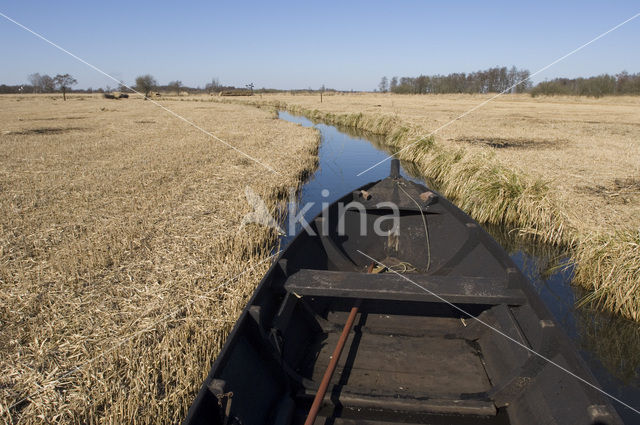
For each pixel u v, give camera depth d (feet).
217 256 22.06
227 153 53.67
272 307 13.37
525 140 64.13
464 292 12.31
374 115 95.09
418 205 22.93
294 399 11.19
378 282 13.11
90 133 72.79
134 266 20.85
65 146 57.88
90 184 36.83
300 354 13.28
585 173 40.55
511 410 10.37
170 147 57.72
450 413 10.45
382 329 14.55
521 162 44.24
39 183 36.94
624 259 19.39
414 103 179.01
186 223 27.40
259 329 11.09
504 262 14.32
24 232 25.05
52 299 17.42
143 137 67.92
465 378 12.14
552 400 9.32
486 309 14.17
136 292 18.34
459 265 18.19
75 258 21.02
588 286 21.36
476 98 229.66
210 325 15.44
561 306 20.08
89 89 395.96
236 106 159.22
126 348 14.15
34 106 150.41
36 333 15.14
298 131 78.18
